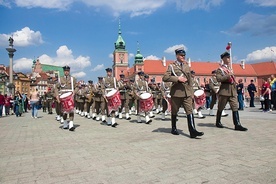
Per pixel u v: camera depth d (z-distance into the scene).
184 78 7.20
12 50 33.78
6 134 9.41
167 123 11.13
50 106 24.44
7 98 24.67
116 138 7.53
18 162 5.12
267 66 98.62
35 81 113.44
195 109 13.34
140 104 11.31
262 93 17.06
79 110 21.47
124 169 4.34
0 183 3.91
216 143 6.16
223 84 8.48
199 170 4.10
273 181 3.48
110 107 10.77
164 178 3.81
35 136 8.69
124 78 14.77
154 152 5.48
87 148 6.21
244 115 12.73
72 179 3.96
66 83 10.39
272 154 4.90
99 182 3.77
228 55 8.56
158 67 92.19
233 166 4.22
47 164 4.89
